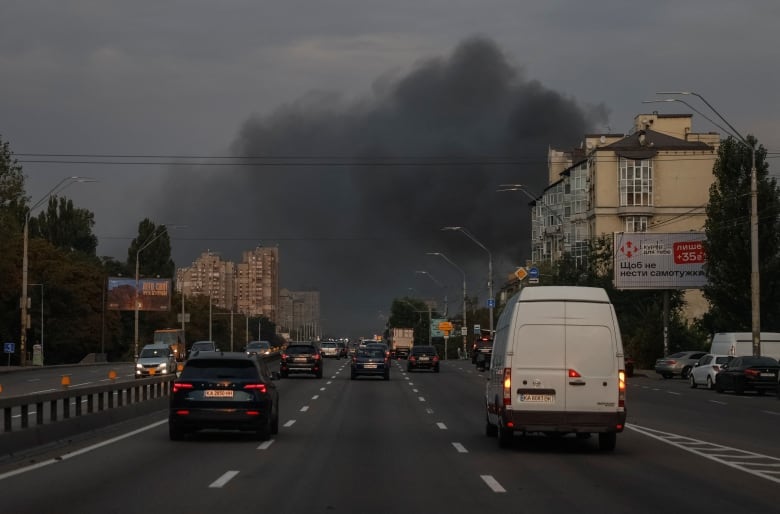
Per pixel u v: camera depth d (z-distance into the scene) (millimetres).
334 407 38281
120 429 27109
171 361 62000
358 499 14547
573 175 120312
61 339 116812
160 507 13531
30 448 20781
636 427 30188
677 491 15758
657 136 110688
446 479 17109
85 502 13922
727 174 68375
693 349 85312
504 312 24125
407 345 131000
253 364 24141
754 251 53500
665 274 82250
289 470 18156
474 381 62000
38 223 150375
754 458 21094
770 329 69125
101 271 137250
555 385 21297
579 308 21469
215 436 25281
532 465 19438
